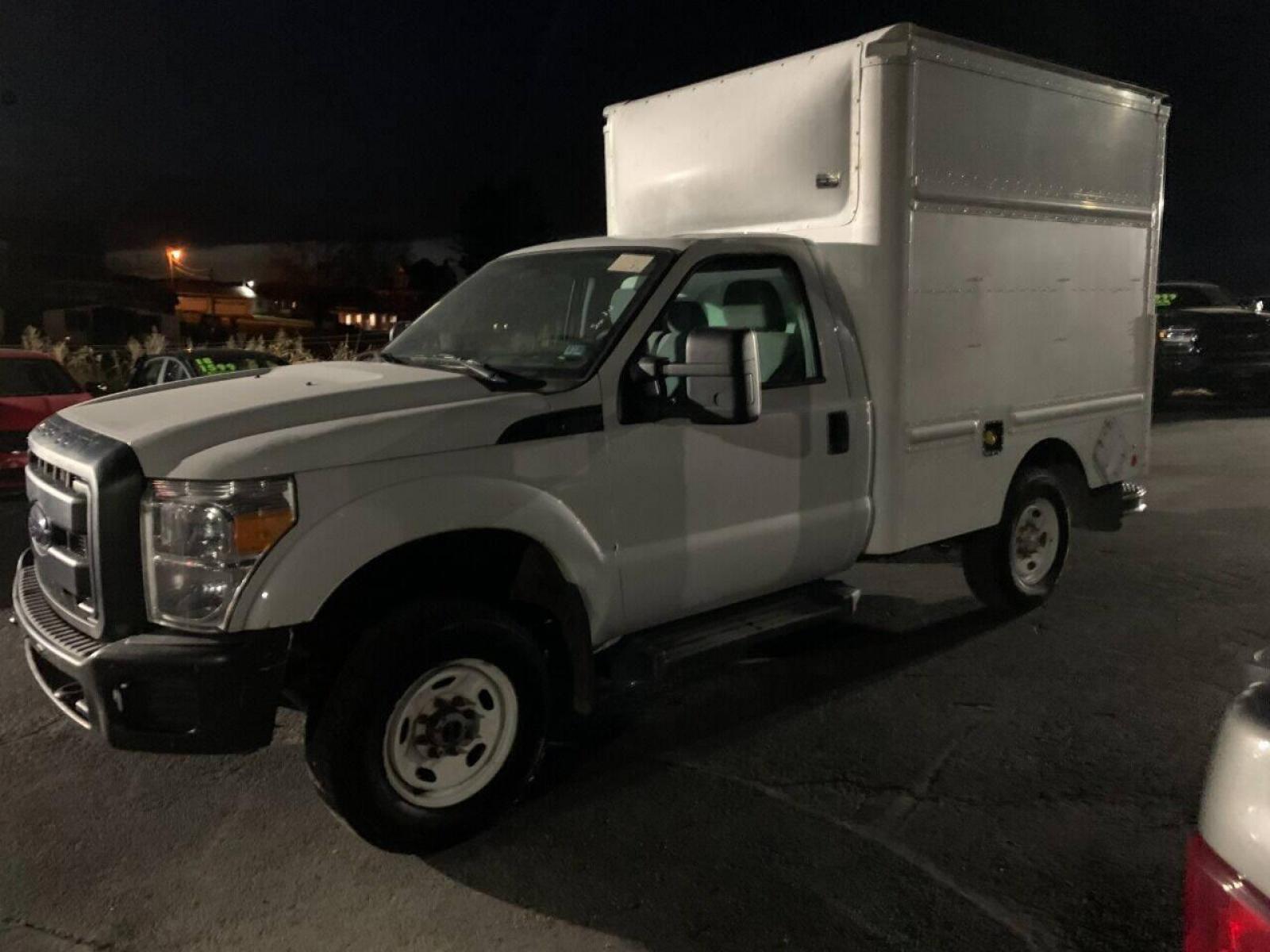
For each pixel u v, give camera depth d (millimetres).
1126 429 6941
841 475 5082
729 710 5125
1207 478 11000
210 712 3393
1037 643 6008
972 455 5719
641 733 4883
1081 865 3727
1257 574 7398
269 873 3748
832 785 4348
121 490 3475
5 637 6109
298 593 3469
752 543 4723
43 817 4141
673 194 5965
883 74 4965
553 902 3553
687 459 4465
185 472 3459
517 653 3947
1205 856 1708
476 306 5113
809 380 4941
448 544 3941
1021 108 5723
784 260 4961
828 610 4969
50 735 4867
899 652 5895
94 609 3555
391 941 3352
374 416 3740
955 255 5426
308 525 3514
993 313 5723
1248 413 16219
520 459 3971
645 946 3311
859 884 3631
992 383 5785
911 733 4832
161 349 19812
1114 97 6422
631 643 4512
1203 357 16281
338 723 3588
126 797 4301
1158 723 4910
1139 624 6324
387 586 3932
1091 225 6379
